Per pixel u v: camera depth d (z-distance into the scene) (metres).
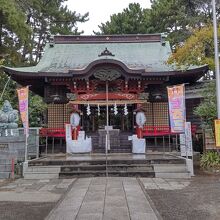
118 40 31.05
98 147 24.81
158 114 26.02
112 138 24.72
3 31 31.45
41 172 15.27
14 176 15.33
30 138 20.28
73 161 15.90
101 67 24.30
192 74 24.45
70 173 15.07
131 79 24.91
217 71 16.80
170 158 16.38
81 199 9.55
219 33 18.02
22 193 11.27
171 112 16.48
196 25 34.47
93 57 29.20
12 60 31.55
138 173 14.88
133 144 21.86
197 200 9.68
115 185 12.02
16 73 24.38
